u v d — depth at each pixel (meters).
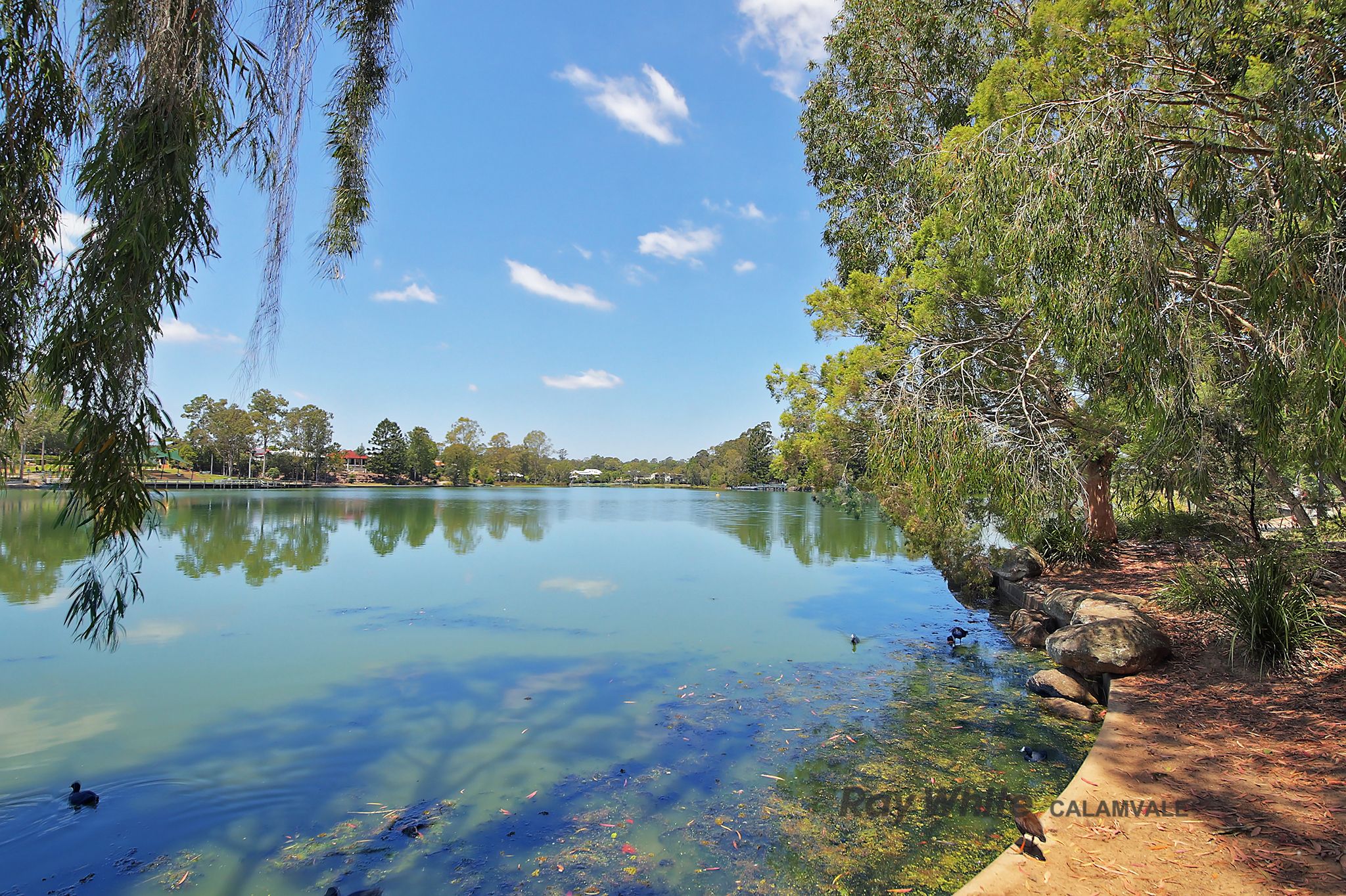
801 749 5.16
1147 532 11.30
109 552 2.78
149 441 2.69
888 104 13.84
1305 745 3.99
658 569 14.83
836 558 16.86
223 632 8.81
